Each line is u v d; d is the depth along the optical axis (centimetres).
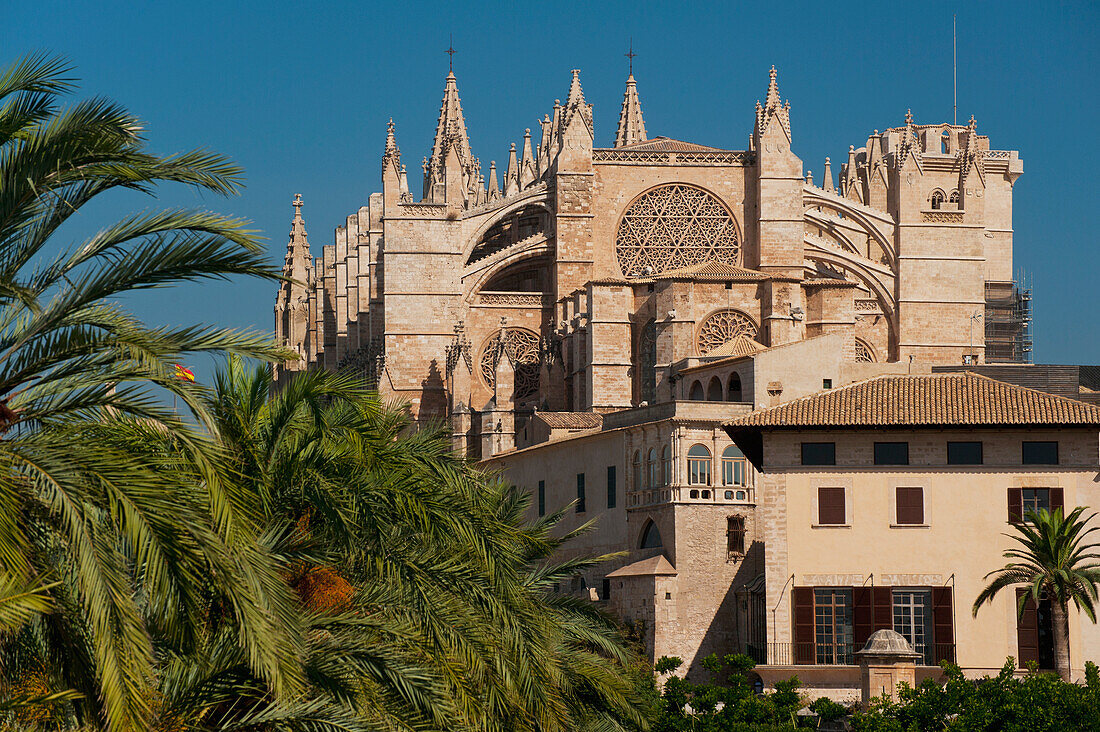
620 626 5706
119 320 2494
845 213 13438
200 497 2459
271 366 3494
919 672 7438
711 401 9462
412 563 3347
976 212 13438
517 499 5247
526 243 13088
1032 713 5353
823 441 7812
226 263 2541
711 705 6116
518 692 3475
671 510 8525
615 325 11819
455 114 15600
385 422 3656
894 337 13362
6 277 2452
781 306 11469
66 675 2480
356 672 3002
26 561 2211
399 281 12769
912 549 7719
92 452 2366
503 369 11688
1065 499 7681
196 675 2791
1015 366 9906
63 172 2452
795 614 7712
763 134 13112
